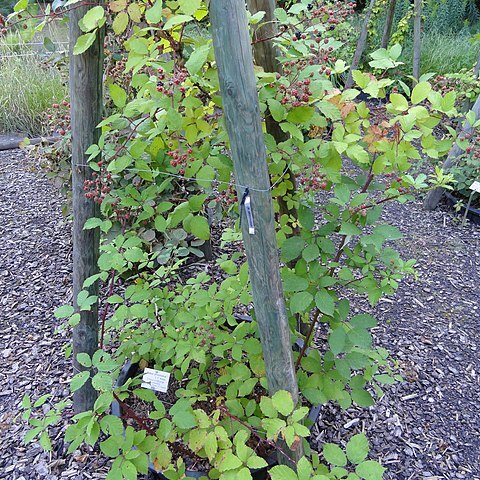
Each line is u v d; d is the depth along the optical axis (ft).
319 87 4.29
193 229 4.73
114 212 5.80
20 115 17.33
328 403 6.79
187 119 4.56
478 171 11.40
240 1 3.30
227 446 4.29
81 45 4.09
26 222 11.82
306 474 3.64
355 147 4.29
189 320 5.57
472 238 11.28
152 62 4.19
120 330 7.21
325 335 7.90
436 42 21.29
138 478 5.61
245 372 5.23
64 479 5.89
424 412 6.82
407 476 5.96
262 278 4.05
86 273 5.75
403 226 11.72
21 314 8.81
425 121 4.54
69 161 9.96
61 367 7.63
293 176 5.60
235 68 3.40
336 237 9.87
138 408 6.20
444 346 8.02
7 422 6.70
